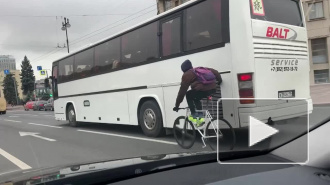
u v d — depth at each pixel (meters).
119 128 12.05
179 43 7.86
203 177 2.30
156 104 8.76
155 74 8.64
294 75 7.27
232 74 6.61
